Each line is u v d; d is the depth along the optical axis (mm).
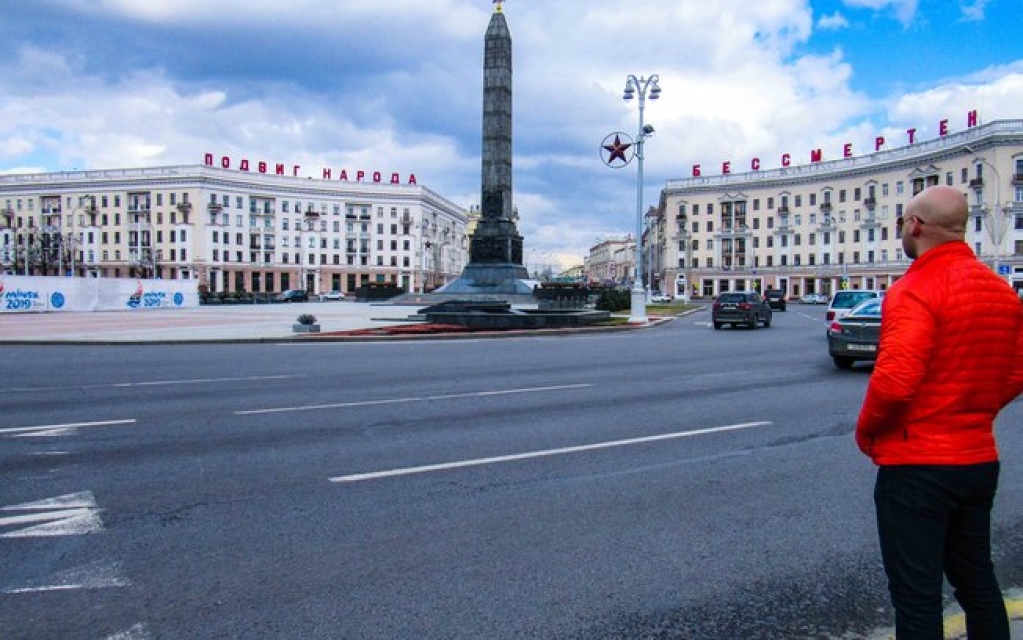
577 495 5250
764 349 18469
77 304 36719
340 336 20547
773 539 4383
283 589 3617
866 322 13172
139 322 27672
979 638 2580
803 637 3189
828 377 12422
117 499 5086
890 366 2408
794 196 102250
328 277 111875
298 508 4906
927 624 2436
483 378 12062
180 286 43281
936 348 2432
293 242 109250
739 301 28906
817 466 6133
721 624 3297
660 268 127438
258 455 6410
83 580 3713
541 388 10820
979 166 75750
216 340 19406
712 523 4664
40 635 3141
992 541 4418
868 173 92125
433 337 21766
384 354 16609
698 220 112375
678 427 7777
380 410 8789
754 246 106875
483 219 44781
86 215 101562
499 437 7215
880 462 2566
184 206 97250
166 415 8422
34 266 100688
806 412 8773
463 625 3256
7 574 3785
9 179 104562
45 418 8227
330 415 8430
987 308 2430
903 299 2502
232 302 62500
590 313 28938
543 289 39312
